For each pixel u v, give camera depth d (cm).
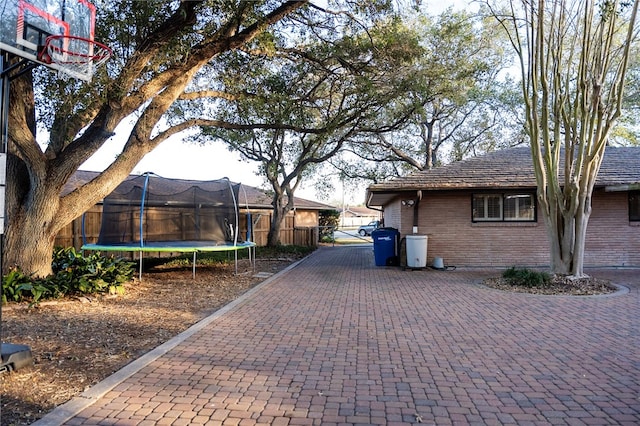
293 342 536
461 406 355
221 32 890
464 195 1309
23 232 802
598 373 426
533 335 562
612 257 1262
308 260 1636
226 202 1286
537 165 991
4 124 380
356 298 825
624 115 2069
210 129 1636
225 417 335
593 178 953
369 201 1770
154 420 329
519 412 344
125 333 569
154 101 895
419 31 1645
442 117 2552
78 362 454
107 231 1148
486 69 1773
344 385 399
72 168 814
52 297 743
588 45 895
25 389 379
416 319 653
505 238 1292
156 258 1505
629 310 706
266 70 1173
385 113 1611
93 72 631
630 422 327
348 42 1126
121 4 779
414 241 1257
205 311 716
